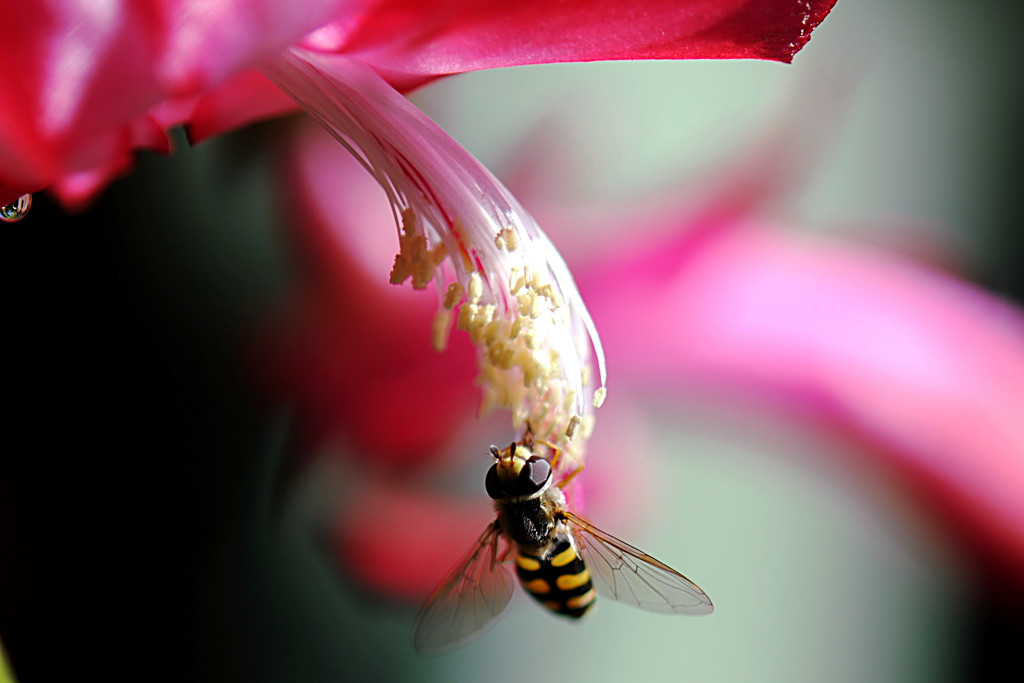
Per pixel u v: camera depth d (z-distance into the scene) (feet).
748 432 0.67
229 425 0.57
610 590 0.45
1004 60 0.81
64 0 0.37
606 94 0.72
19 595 0.54
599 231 0.65
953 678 0.73
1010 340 0.67
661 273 0.64
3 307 0.54
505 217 0.41
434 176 0.40
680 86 0.73
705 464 0.70
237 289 0.57
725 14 0.39
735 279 0.65
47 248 0.54
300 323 0.58
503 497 0.44
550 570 0.44
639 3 0.39
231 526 0.57
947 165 0.80
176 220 0.56
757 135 0.65
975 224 0.80
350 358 0.58
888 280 0.69
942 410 0.65
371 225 0.58
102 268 0.55
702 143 0.71
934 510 0.66
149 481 0.56
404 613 0.59
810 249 0.68
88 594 0.55
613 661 0.72
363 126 0.40
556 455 0.42
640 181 0.68
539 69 0.72
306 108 0.40
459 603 0.45
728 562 0.73
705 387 0.66
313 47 0.40
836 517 0.72
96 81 0.38
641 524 0.67
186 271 0.56
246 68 0.39
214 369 0.57
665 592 0.44
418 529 0.59
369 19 0.40
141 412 0.56
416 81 0.41
